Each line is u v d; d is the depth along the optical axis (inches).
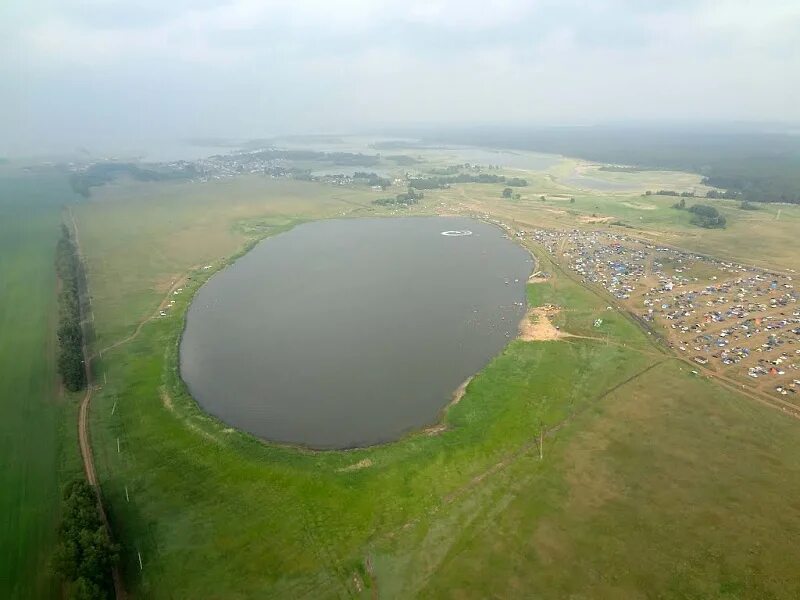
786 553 3535.9
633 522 3828.7
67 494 3949.3
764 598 3235.7
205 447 4753.9
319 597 3309.5
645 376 5792.3
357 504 4052.7
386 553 3614.7
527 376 5846.5
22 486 4256.9
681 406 5211.6
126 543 3710.6
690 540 3663.9
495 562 3528.5
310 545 3693.4
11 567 3489.2
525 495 4119.1
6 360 6314.0
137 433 4972.9
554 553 3585.1
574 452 4596.5
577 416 5118.1
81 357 6225.4
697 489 4126.5
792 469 4313.5
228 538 3767.2
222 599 3302.2
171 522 3912.4
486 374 5930.1
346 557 3590.1
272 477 4352.9
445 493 4163.4
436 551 3624.5
